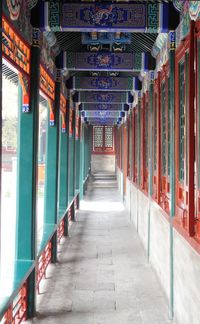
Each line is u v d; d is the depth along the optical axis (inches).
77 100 512.7
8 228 399.2
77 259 354.3
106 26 242.4
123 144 760.3
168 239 248.4
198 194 184.5
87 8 242.1
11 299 176.4
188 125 194.9
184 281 199.3
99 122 965.2
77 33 316.8
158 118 297.6
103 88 424.2
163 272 267.1
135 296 265.3
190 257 185.9
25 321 223.9
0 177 169.3
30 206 237.8
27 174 238.4
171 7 241.4
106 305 249.1
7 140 708.7
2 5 169.0
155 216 309.6
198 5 188.2
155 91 331.3
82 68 336.5
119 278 302.0
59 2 239.6
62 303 251.1
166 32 249.6
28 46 229.8
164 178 284.7
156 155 310.8
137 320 227.9
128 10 243.4
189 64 189.3
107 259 355.6
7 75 245.8
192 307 182.2
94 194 897.5
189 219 187.3
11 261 234.5
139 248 397.1
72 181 552.7
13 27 194.4
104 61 339.6
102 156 1214.9
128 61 339.6
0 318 156.9
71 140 538.9
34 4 235.3
